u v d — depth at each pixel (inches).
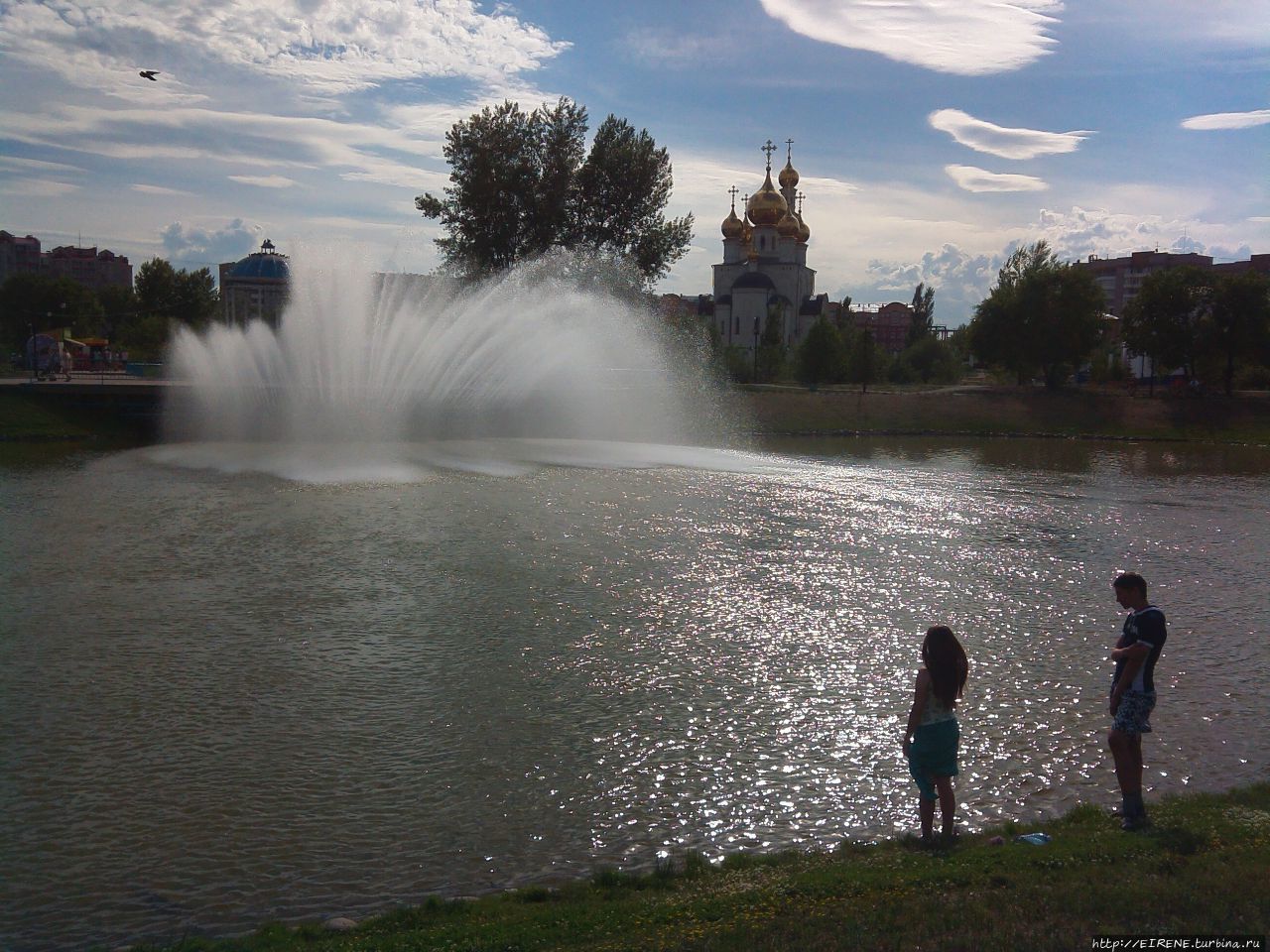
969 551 1002.7
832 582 852.0
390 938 308.0
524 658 633.0
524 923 319.0
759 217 5689.0
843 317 5634.8
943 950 272.8
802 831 418.0
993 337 3619.6
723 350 4205.2
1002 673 621.3
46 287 5403.5
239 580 820.0
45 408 2062.0
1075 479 1720.0
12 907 356.5
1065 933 279.6
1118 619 755.4
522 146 3107.8
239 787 450.0
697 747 501.7
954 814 425.1
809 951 276.8
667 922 314.0
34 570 847.1
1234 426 2878.9
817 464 1796.3
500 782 458.3
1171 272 3353.8
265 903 360.5
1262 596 839.7
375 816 425.7
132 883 373.1
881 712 552.4
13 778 455.8
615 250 3243.1
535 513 1160.8
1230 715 557.9
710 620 727.1
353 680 589.3
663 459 1779.0
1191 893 304.7
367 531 1031.6
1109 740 408.8
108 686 573.9
